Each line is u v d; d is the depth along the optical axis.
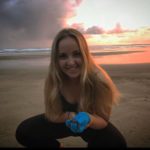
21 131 1.19
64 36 1.00
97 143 1.12
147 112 1.87
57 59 1.03
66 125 1.07
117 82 2.13
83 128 0.96
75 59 1.00
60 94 1.09
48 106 1.10
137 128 1.75
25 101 2.09
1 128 1.80
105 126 1.07
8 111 1.95
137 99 2.00
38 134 1.18
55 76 1.05
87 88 1.03
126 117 1.86
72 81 1.07
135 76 2.19
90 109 1.07
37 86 2.17
